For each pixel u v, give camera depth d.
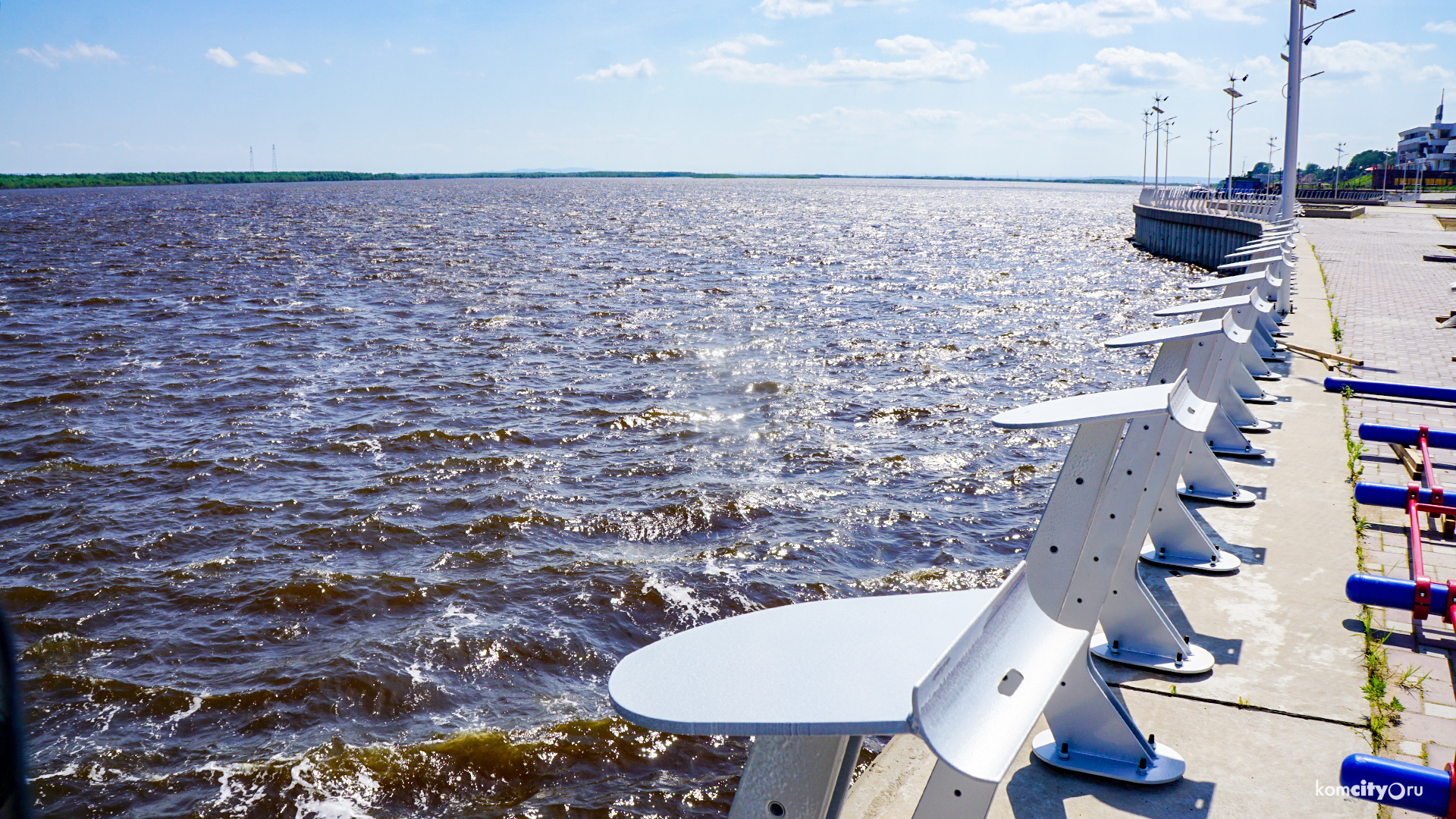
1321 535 5.94
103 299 30.25
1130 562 4.38
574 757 6.98
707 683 1.78
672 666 1.87
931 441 14.52
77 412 16.48
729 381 18.75
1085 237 69.50
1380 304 17.95
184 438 14.91
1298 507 6.46
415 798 6.61
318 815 6.45
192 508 11.92
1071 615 3.63
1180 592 5.15
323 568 10.11
